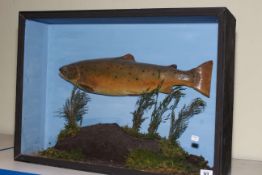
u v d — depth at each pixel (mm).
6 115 1432
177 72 962
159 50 987
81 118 1043
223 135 808
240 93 1124
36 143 1045
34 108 1042
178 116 954
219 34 801
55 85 1080
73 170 903
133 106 1000
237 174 905
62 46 1079
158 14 860
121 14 892
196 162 894
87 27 1057
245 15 1116
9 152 1074
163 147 934
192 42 953
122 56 1021
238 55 1123
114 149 953
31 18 982
